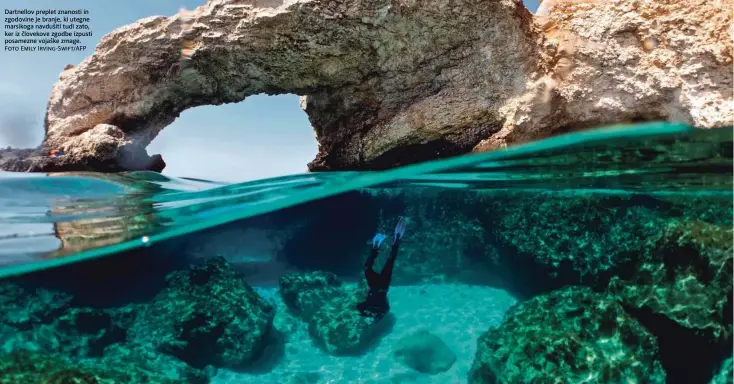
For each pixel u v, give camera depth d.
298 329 10.06
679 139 8.12
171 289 9.73
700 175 8.91
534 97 9.20
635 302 7.29
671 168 8.73
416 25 9.62
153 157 11.70
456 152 9.80
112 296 13.73
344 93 10.80
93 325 8.56
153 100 10.77
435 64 10.09
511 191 11.59
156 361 7.61
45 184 8.77
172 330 8.30
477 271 12.09
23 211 8.39
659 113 8.58
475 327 9.77
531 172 9.88
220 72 10.45
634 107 8.74
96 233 9.66
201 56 10.13
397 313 10.64
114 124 10.91
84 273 13.00
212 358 8.38
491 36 9.59
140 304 9.62
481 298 11.05
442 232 12.51
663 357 7.00
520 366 6.40
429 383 7.96
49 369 6.12
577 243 9.52
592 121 9.15
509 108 9.38
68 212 8.60
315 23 9.45
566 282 9.41
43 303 9.37
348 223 14.38
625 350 6.44
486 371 6.93
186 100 11.23
